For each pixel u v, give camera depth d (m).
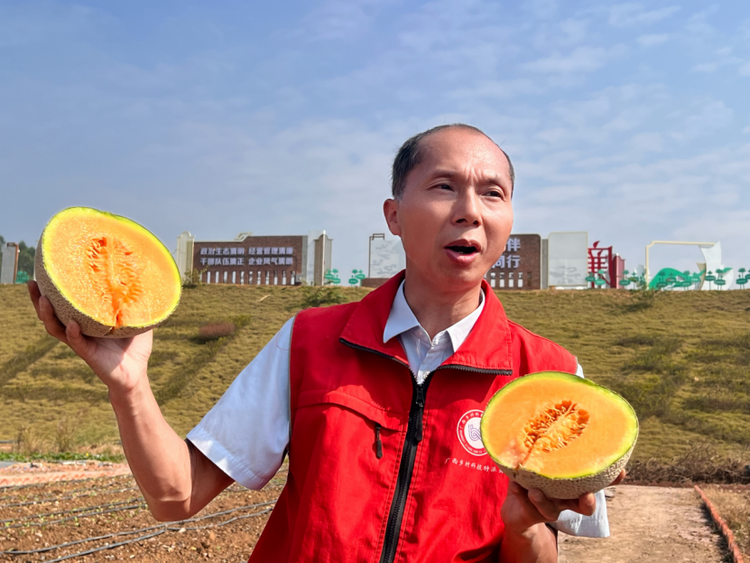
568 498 1.51
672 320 36.38
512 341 2.00
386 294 2.02
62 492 10.63
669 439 24.20
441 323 1.99
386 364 1.90
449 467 1.79
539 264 42.88
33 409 30.08
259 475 1.92
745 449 21.83
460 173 1.87
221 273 45.84
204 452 1.88
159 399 31.50
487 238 1.89
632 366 31.39
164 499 1.77
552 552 1.78
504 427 1.58
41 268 1.53
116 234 1.66
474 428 1.84
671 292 40.19
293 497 1.89
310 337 1.99
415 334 1.98
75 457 16.95
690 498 11.37
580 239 43.28
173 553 7.24
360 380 1.88
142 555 7.09
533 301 40.00
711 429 24.78
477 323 1.97
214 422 1.93
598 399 1.60
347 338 1.92
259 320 38.88
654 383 29.39
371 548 1.71
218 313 40.00
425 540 1.72
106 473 13.33
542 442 1.53
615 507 10.77
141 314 1.60
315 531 1.70
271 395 1.96
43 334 37.62
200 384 32.72
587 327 36.34
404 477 1.79
